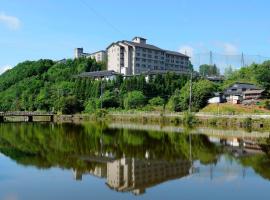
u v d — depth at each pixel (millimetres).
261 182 31031
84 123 116875
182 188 29094
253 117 92312
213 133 74562
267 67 148000
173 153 47656
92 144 57531
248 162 40500
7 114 130250
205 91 124938
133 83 158750
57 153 47656
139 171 35938
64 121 131750
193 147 53250
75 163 40250
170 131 81250
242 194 27359
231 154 46344
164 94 158250
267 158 43156
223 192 27906
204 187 29406
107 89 166250
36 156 45031
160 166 38625
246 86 134500
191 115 106750
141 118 123938
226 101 125625
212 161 41406
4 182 31078
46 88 195875
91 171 35875
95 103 155000
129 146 54969
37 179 32156
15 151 49000
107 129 88688
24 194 27375
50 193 27609
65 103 154750
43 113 139875
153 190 28484
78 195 27062
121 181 31469
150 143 58688
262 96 123938
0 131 81500
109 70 198875
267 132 75625
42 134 74500
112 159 43125
